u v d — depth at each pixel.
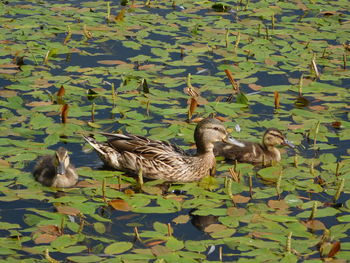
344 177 13.18
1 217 11.38
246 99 16.16
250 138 14.71
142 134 14.61
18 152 13.48
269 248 10.66
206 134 13.78
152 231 11.08
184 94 16.59
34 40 19.27
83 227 11.16
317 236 11.12
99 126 14.86
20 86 16.39
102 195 12.27
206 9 22.73
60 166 12.43
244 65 18.48
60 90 15.91
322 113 15.98
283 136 14.19
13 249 10.41
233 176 13.17
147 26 20.78
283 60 18.95
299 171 13.45
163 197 12.40
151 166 13.63
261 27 21.39
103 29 20.34
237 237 10.98
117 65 18.05
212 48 19.50
